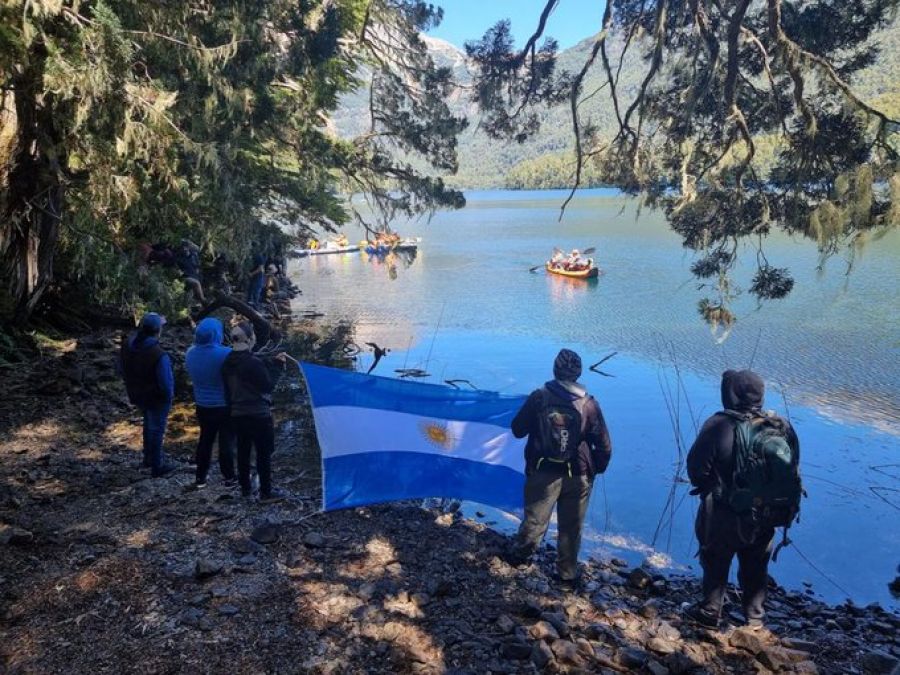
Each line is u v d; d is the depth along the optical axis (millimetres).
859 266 27844
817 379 13180
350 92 18125
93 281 12930
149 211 10633
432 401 6215
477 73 8672
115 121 8375
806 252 31578
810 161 6504
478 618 4277
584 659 3861
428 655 3756
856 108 5551
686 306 21453
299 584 4480
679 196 7648
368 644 3854
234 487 6176
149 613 4039
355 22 15477
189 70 10117
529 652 3809
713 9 6922
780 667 3865
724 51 7324
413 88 17078
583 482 4805
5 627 3854
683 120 6965
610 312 20828
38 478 6344
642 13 6441
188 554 4809
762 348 15852
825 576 5965
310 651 3746
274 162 16625
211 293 17656
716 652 4066
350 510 5895
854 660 4133
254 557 4789
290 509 5734
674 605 4883
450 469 6195
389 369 13859
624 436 9867
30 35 7281
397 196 18625
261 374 5602
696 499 7559
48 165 10016
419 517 6016
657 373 13836
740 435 3945
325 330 17953
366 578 4656
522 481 6352
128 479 6406
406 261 18359
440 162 17516
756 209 7473
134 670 3508
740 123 5957
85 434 7785
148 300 12070
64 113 8852
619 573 5660
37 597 4160
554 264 30312
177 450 7754
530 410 4801
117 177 9180
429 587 4582
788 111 7426
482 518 6762
